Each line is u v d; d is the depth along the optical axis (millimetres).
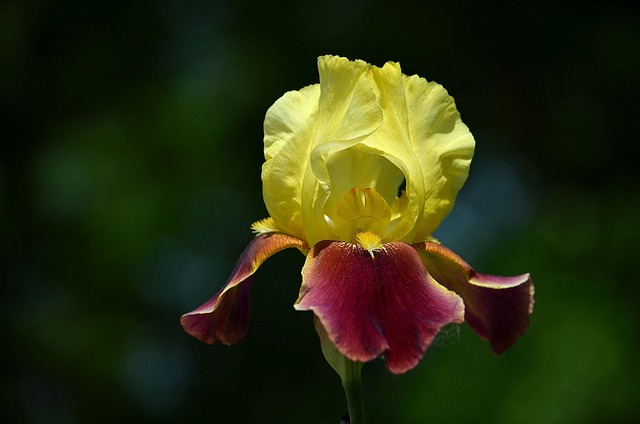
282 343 16906
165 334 18469
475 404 12086
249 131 18125
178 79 19141
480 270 13805
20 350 16750
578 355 11953
